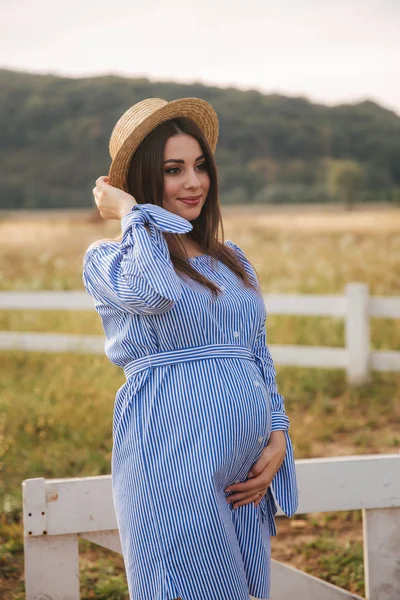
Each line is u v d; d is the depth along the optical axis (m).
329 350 7.82
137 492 2.29
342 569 4.04
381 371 8.13
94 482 2.69
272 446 2.45
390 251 15.85
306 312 7.89
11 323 10.67
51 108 176.12
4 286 13.13
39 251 22.47
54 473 5.41
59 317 10.91
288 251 15.36
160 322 2.33
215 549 2.23
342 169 96.06
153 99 2.62
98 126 170.88
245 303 2.46
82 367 8.25
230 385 2.33
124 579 3.93
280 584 2.81
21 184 150.38
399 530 2.81
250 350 2.49
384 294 12.14
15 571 4.05
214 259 2.58
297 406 7.08
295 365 8.02
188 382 2.31
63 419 6.38
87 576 4.00
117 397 2.43
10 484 5.20
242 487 2.37
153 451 2.29
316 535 4.53
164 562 2.25
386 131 179.00
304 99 190.38
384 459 2.79
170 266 2.27
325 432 6.29
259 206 103.50
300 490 2.78
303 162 164.25
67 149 165.50
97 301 2.45
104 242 2.47
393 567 2.81
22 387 7.66
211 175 2.63
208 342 2.37
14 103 178.12
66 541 2.71
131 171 2.55
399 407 7.05
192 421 2.28
